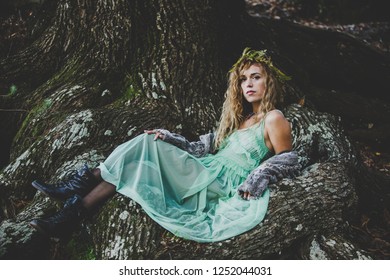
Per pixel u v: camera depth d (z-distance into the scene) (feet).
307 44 23.44
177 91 15.25
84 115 14.02
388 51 29.50
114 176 11.14
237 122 12.46
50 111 15.07
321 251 10.80
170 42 15.88
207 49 16.06
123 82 15.80
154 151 11.50
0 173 13.99
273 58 19.58
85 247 11.95
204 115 14.90
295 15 30.09
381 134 19.56
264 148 11.90
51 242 12.17
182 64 15.66
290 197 11.23
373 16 32.17
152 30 16.17
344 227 11.47
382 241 13.29
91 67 15.99
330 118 15.12
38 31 18.39
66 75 16.20
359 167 14.61
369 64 23.76
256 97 12.16
